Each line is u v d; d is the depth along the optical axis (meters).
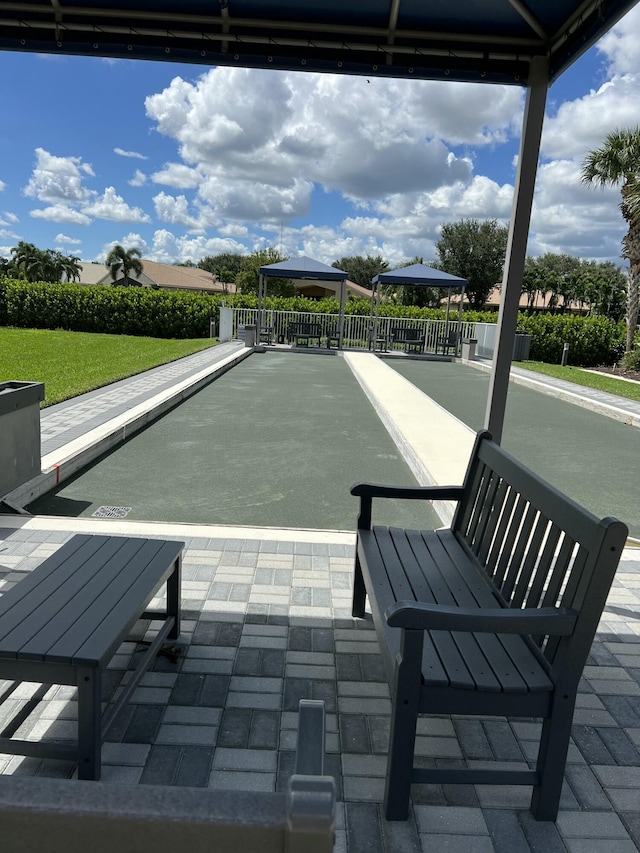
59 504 5.01
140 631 3.04
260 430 8.12
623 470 7.09
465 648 2.14
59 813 0.77
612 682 2.86
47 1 3.61
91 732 1.96
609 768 2.32
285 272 20.27
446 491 3.17
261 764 2.23
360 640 3.06
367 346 23.95
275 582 3.62
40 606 2.16
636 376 18.05
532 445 8.30
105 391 9.84
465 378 16.11
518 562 2.42
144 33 3.71
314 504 5.29
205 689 2.64
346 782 2.18
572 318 21.88
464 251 50.84
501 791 2.19
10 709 2.46
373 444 7.62
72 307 23.06
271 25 3.68
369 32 3.71
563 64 3.53
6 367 12.34
